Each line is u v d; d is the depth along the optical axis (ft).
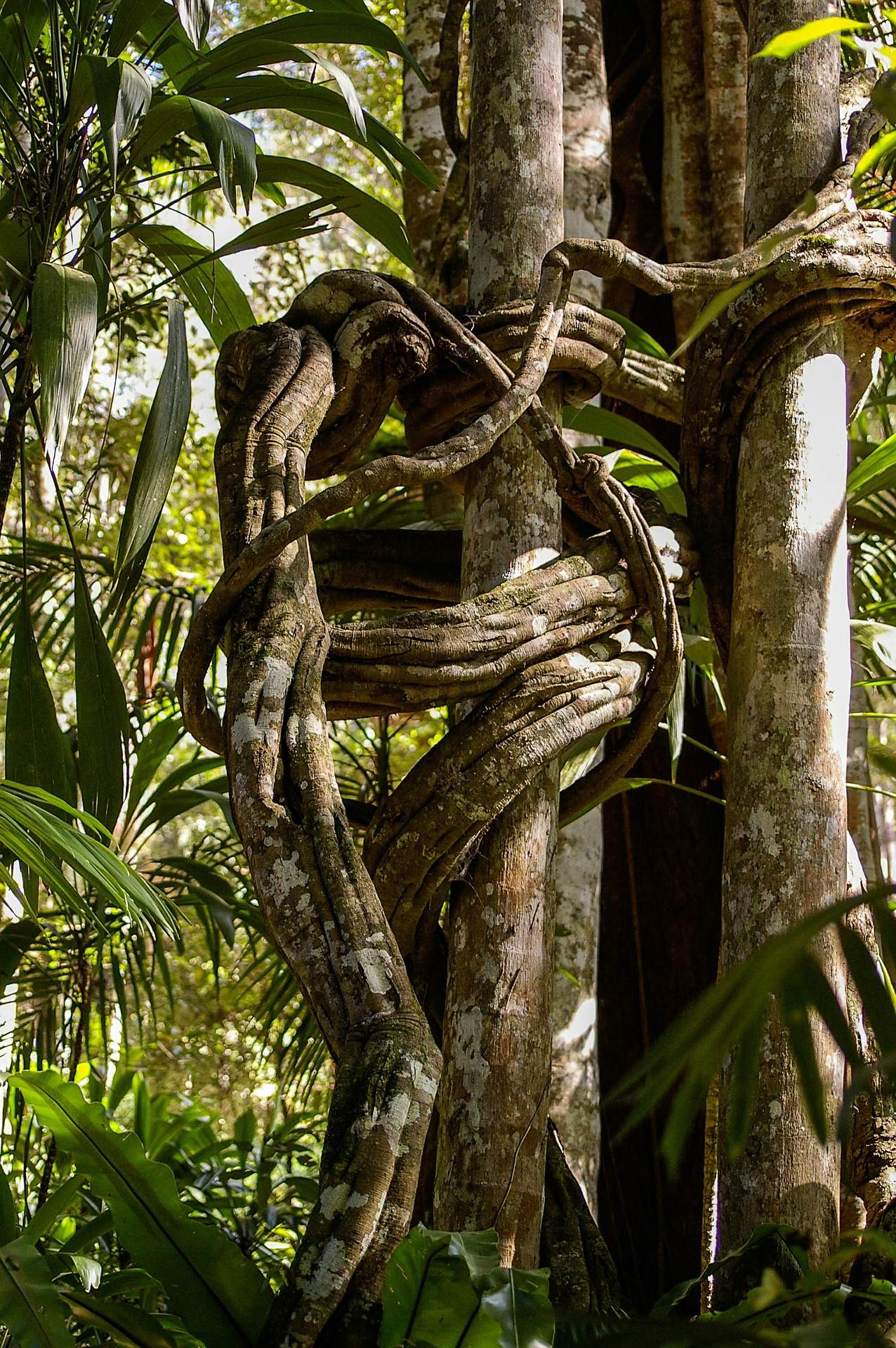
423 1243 4.26
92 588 14.01
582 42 12.67
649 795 12.76
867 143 7.56
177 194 16.12
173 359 7.70
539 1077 6.17
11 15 8.52
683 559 7.45
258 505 6.09
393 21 21.58
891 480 9.52
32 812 5.83
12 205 8.10
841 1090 6.26
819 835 6.65
